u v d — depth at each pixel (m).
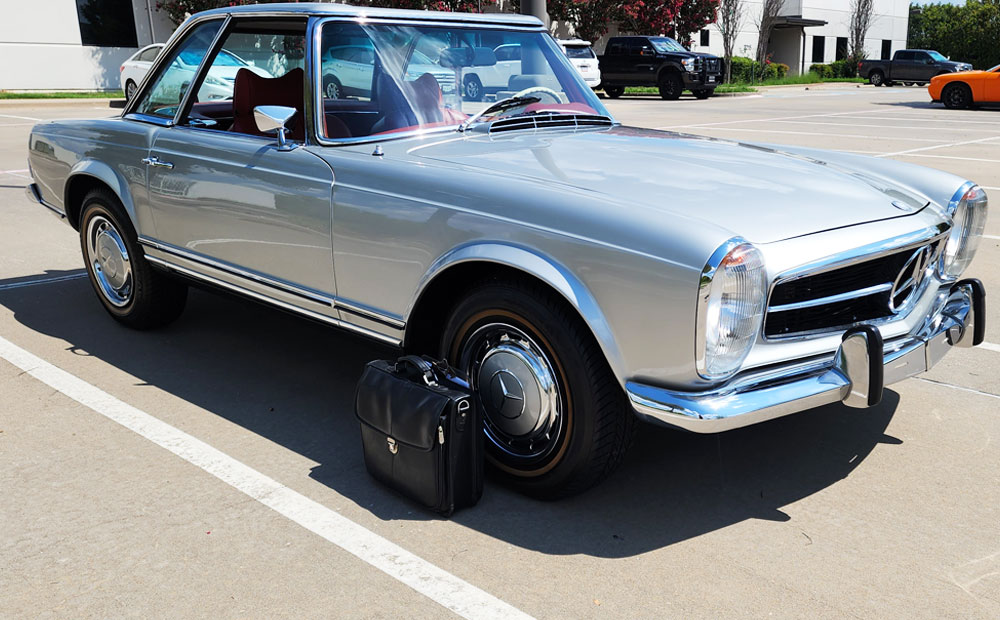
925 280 3.25
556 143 3.55
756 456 3.39
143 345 4.63
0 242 7.02
